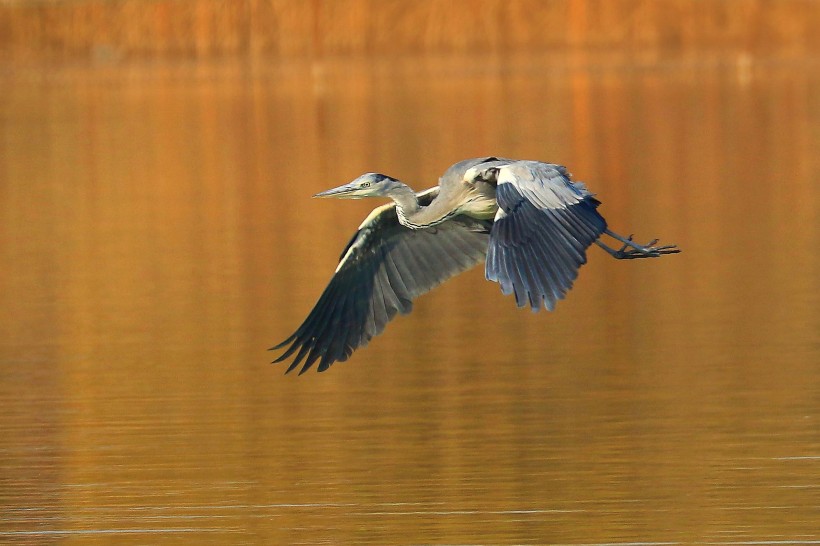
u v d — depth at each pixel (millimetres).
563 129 31422
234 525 9852
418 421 12086
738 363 13492
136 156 29188
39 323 15867
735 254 18484
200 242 20375
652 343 14352
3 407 12773
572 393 12758
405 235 8297
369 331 8305
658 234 20078
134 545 9547
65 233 21297
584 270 17953
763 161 26484
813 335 14367
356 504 10203
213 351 14539
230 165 27812
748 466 10734
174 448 11578
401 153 28312
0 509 10227
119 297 17000
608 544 9352
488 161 7969
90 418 12414
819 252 18328
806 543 9297
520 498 10219
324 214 22406
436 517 9898
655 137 30000
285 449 11438
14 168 27938
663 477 10562
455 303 16438
